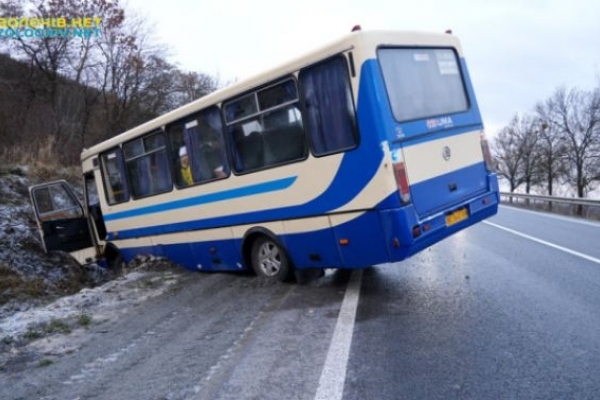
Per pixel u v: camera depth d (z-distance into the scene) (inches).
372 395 146.4
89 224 482.3
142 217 397.4
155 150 367.2
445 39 271.6
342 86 235.0
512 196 858.8
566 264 296.2
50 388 176.2
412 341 185.9
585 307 211.2
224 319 236.1
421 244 234.2
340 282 284.7
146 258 407.5
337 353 178.5
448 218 248.8
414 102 244.5
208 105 308.5
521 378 150.5
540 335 182.5
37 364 202.1
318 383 156.0
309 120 250.5
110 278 448.1
